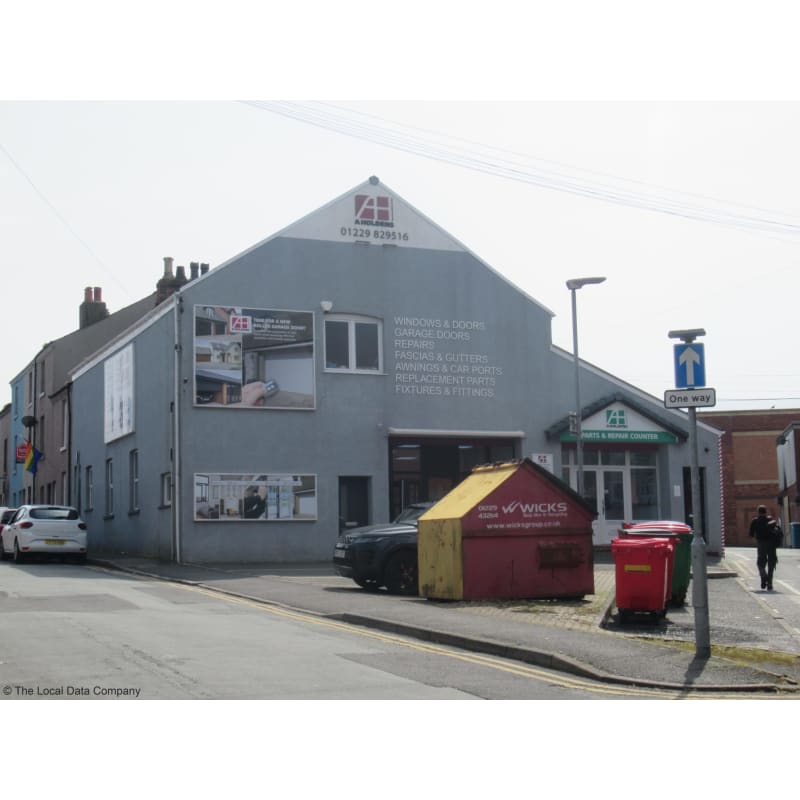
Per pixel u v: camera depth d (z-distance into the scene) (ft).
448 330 99.19
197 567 83.41
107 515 111.55
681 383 40.09
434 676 33.94
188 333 89.61
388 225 97.96
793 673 35.73
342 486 94.48
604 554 100.22
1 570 80.53
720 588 73.56
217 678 32.27
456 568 56.39
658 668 35.35
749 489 194.80
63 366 144.87
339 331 95.40
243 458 90.07
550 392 102.89
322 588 64.85
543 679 34.30
